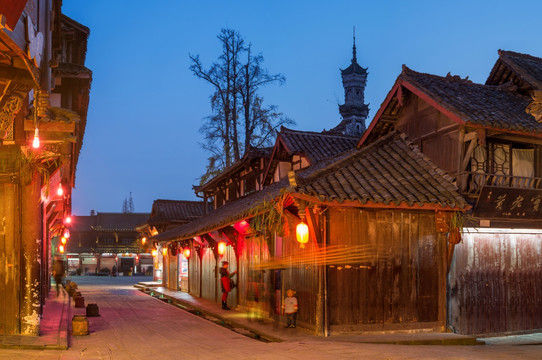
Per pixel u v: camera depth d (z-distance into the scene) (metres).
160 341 12.82
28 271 11.62
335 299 13.16
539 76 16.56
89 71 15.02
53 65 10.55
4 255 11.59
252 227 15.38
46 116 11.03
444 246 14.19
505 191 13.73
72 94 16.81
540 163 14.83
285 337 13.09
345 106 46.72
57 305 19.86
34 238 11.71
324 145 21.62
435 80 16.20
